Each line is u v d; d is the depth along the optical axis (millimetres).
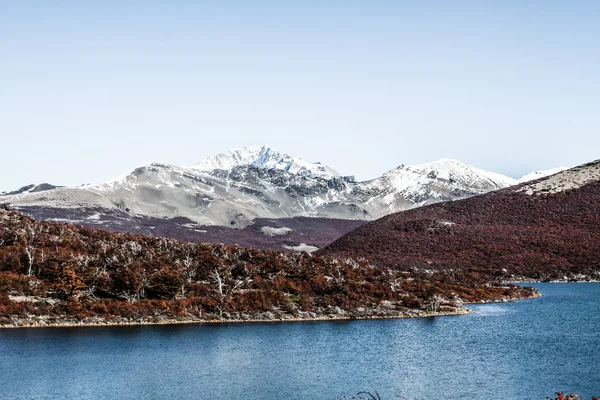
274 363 81188
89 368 78500
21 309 108125
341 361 82375
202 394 67688
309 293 132375
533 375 73812
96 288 121938
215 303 120312
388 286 140250
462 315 124812
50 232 159500
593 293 165875
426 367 78562
